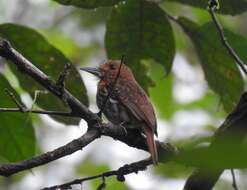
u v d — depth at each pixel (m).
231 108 8.61
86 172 16.48
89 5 7.44
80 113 6.20
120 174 6.71
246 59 7.99
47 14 18.36
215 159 2.91
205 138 3.47
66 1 7.39
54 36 18.41
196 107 16.78
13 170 5.46
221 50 8.06
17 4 16.70
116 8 7.93
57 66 7.69
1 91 7.17
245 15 17.53
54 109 8.09
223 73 8.34
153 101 16.75
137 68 8.67
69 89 7.84
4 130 7.71
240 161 2.88
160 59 8.30
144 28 8.05
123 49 8.27
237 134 5.78
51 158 5.67
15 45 7.51
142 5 7.86
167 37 8.10
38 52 7.59
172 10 17.02
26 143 7.81
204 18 16.94
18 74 7.87
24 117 7.62
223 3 7.49
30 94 7.96
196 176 6.05
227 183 14.53
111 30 8.11
